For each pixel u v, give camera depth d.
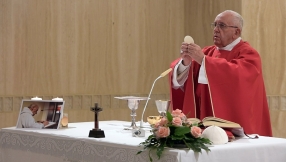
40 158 3.99
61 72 7.59
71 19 7.67
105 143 3.43
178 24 8.88
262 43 7.71
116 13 8.16
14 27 7.11
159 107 4.01
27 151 4.11
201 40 8.60
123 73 8.27
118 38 8.20
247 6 7.67
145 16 8.50
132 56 8.38
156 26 8.62
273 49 7.77
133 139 3.55
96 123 3.73
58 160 3.82
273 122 7.76
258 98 4.70
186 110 4.66
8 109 7.10
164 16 8.72
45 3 7.39
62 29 7.58
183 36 8.91
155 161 3.09
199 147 3.05
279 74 7.80
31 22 7.26
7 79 7.07
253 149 3.31
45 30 7.41
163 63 8.73
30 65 7.27
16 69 7.15
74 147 3.69
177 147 3.11
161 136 3.04
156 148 3.07
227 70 4.42
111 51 8.12
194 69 4.80
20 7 7.15
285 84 7.82
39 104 4.35
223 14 4.91
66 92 7.64
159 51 8.67
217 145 3.26
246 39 7.62
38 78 7.36
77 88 7.76
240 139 3.63
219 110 4.39
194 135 3.07
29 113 4.34
